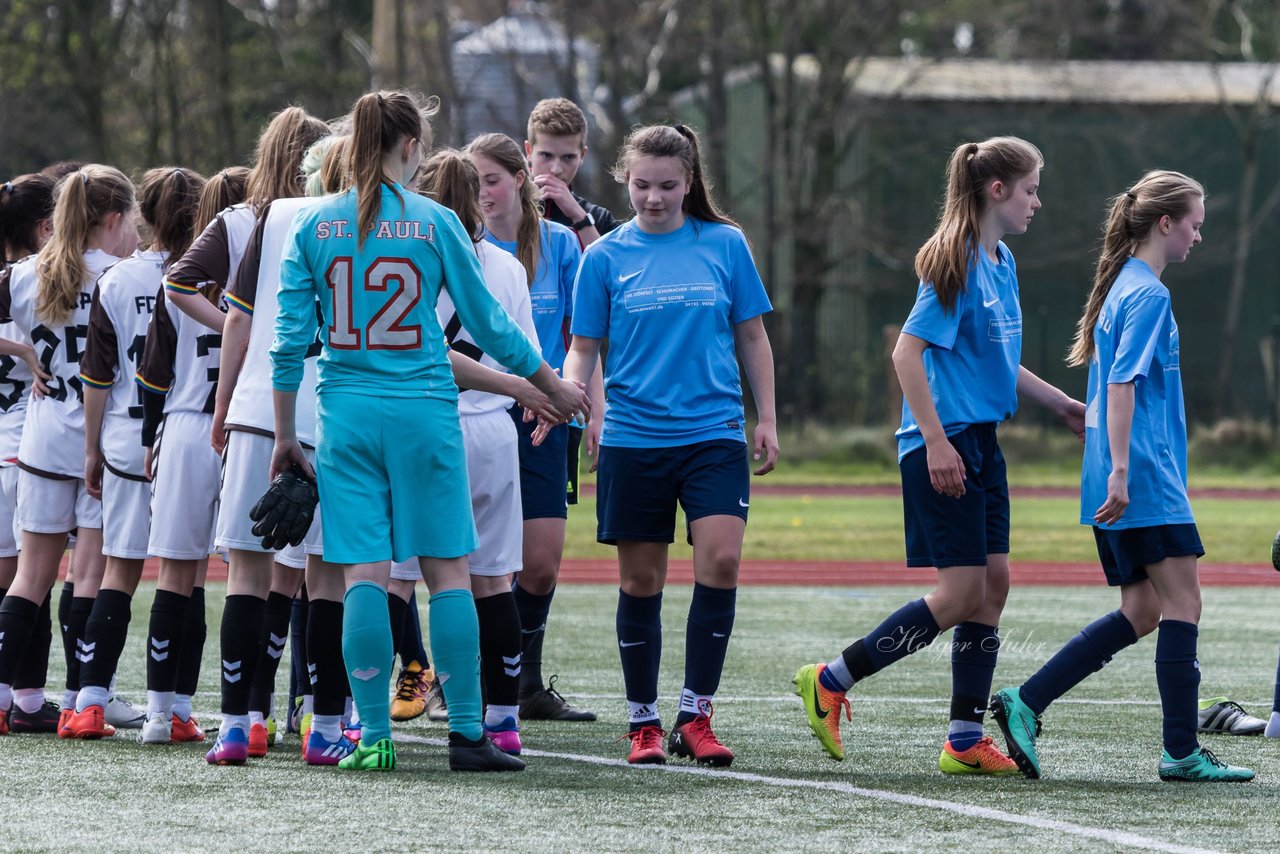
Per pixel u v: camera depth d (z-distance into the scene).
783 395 111.19
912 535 18.89
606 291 19.77
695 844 14.52
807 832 15.12
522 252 22.88
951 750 18.91
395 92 17.62
